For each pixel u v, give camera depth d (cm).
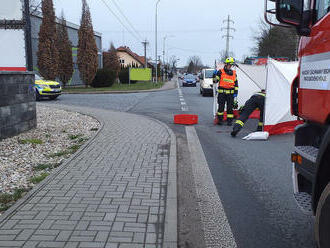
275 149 781
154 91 3241
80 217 381
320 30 307
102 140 797
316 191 287
